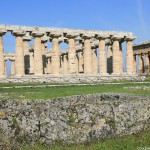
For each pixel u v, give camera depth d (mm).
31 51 96875
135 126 14234
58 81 73188
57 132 12406
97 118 13352
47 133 12234
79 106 13289
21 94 35781
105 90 42188
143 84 55500
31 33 78125
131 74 87562
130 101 14836
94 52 97625
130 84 57031
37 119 12227
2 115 11820
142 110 14680
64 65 103562
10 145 11508
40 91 43250
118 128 13727
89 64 84625
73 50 82688
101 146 12727
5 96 28594
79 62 102375
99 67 86250
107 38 87875
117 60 88250
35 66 78375
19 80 71062
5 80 69625
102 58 86000
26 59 88938
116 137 13570
